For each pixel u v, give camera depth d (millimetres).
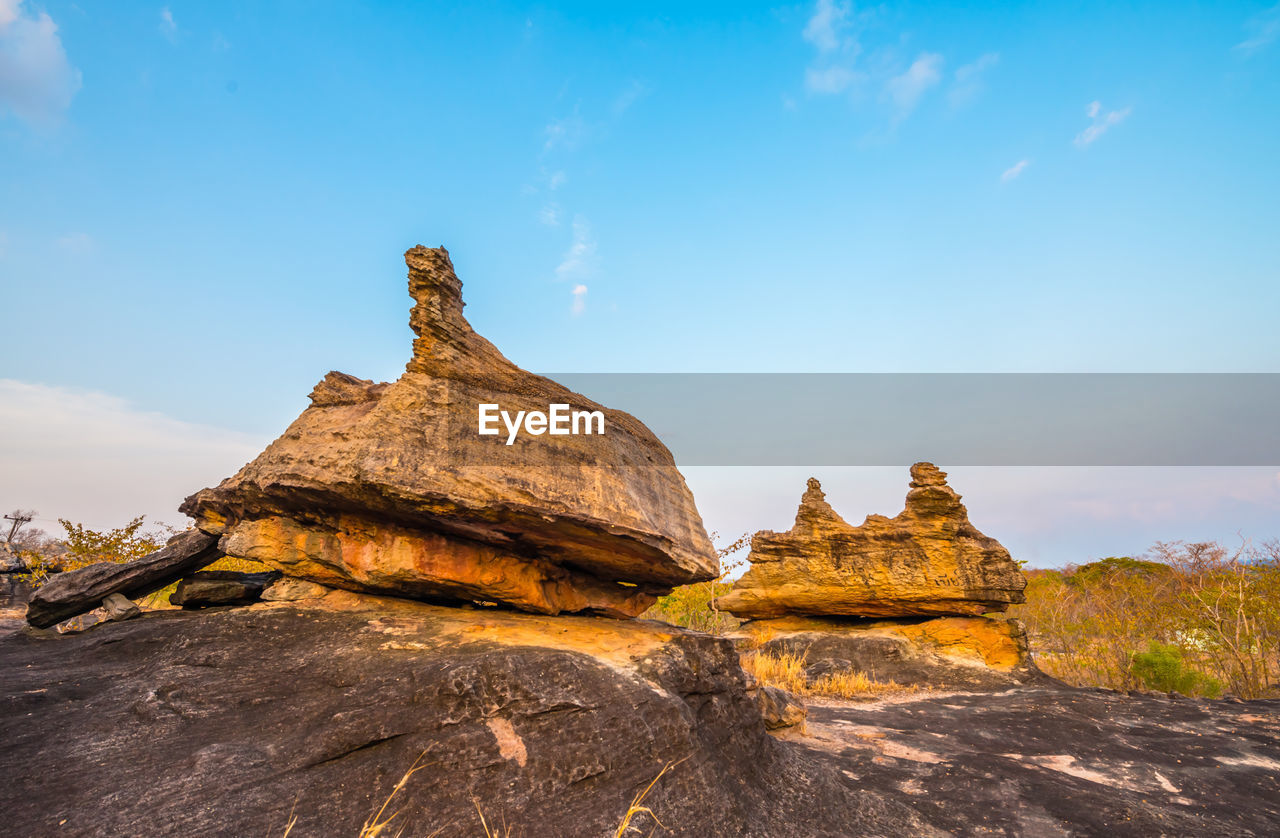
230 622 6887
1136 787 8492
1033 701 14578
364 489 6551
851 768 8594
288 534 7875
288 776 4566
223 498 8477
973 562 19609
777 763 7227
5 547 19844
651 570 8805
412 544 7410
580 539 7613
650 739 5617
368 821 4332
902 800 7363
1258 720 12625
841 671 17844
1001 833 6574
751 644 20969
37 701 5328
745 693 7688
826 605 21453
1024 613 30438
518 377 8008
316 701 5477
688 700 6770
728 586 29500
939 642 19250
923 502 20969
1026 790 8008
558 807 4820
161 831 3945
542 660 5824
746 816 5699
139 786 4316
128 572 8633
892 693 16250
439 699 5227
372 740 4898
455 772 4770
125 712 5270
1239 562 19766
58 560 18641
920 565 20109
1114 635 20984
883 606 20672
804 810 6410
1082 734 11562
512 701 5344
